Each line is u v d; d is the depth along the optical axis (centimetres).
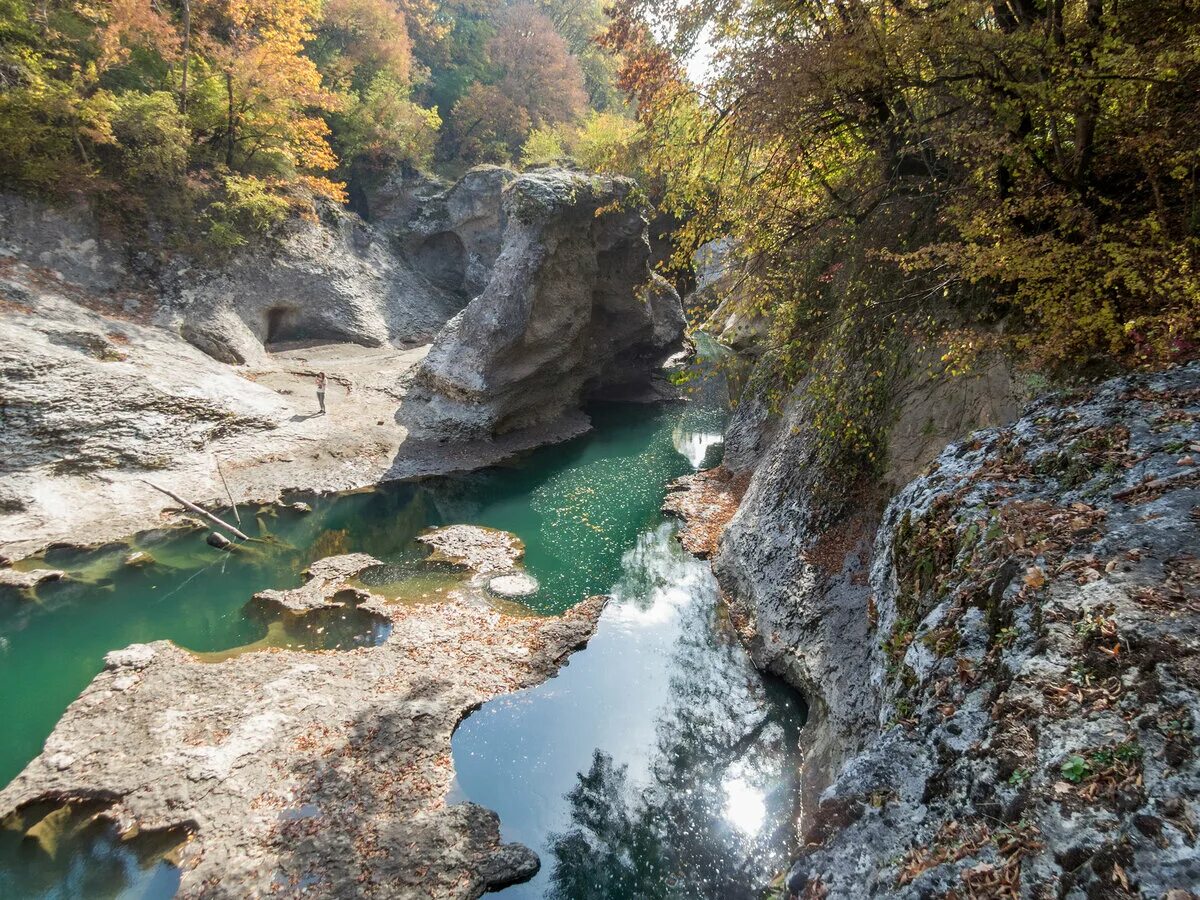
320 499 2102
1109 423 613
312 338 3431
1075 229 752
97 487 1867
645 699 1201
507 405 2655
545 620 1451
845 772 488
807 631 1169
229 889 815
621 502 2155
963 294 1010
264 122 3256
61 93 2469
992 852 379
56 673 1287
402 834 898
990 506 602
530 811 969
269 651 1320
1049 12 770
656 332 3344
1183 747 355
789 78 934
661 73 1230
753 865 880
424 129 4656
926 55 878
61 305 2267
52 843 890
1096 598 456
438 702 1154
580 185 2580
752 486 1698
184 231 2945
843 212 1160
